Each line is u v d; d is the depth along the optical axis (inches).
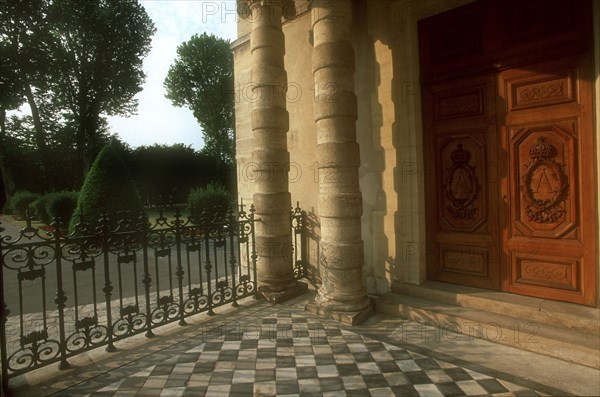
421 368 118.3
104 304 204.2
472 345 133.6
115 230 137.7
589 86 132.8
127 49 1049.5
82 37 984.3
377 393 104.9
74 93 1031.0
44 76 976.9
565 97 138.0
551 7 140.0
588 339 120.0
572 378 109.0
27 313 191.3
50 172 1091.9
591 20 131.5
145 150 1001.5
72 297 222.1
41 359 125.0
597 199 132.3
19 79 942.4
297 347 136.3
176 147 1058.1
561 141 139.6
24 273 115.0
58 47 970.7
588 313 129.3
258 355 130.3
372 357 126.9
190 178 1059.9
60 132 1085.8
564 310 133.0
